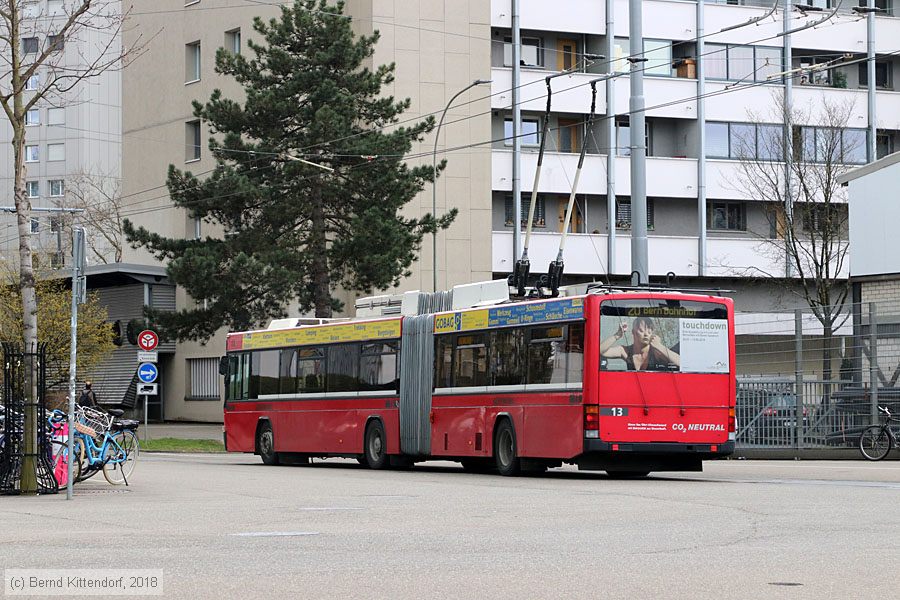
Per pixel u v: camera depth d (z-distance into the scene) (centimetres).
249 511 1566
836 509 1495
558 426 2297
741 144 5728
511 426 2436
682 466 2323
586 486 2070
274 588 880
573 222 5700
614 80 5625
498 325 2494
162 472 2633
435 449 2659
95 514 1538
